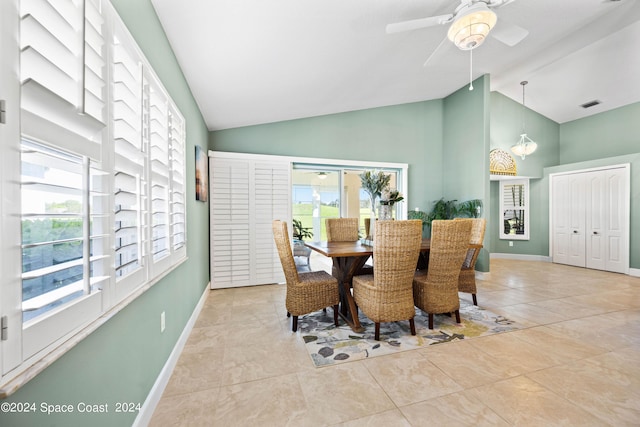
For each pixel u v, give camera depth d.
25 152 0.63
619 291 3.66
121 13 1.17
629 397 1.52
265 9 1.82
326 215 4.68
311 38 2.30
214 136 3.96
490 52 3.66
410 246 2.15
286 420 1.37
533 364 1.86
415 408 1.45
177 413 1.42
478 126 4.41
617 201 4.89
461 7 2.09
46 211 0.78
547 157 6.20
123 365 1.16
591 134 5.76
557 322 2.58
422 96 4.86
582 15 3.06
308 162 4.37
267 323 2.60
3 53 0.57
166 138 1.74
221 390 1.60
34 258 0.75
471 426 1.32
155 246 1.57
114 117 1.05
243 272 3.89
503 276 4.56
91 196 0.94
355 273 2.89
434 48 3.14
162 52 1.77
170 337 1.81
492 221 6.48
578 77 4.77
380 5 2.16
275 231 2.51
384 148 4.88
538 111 6.07
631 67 4.26
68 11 0.77
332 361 1.91
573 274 4.72
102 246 0.97
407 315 2.26
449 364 1.86
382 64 3.23
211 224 3.75
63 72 0.72
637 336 2.29
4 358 0.57
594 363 1.87
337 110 4.47
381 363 1.88
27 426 0.66
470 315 2.77
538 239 6.16
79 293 0.86
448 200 5.05
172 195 1.85
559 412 1.41
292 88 3.16
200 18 1.76
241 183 3.89
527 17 3.03
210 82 2.58
